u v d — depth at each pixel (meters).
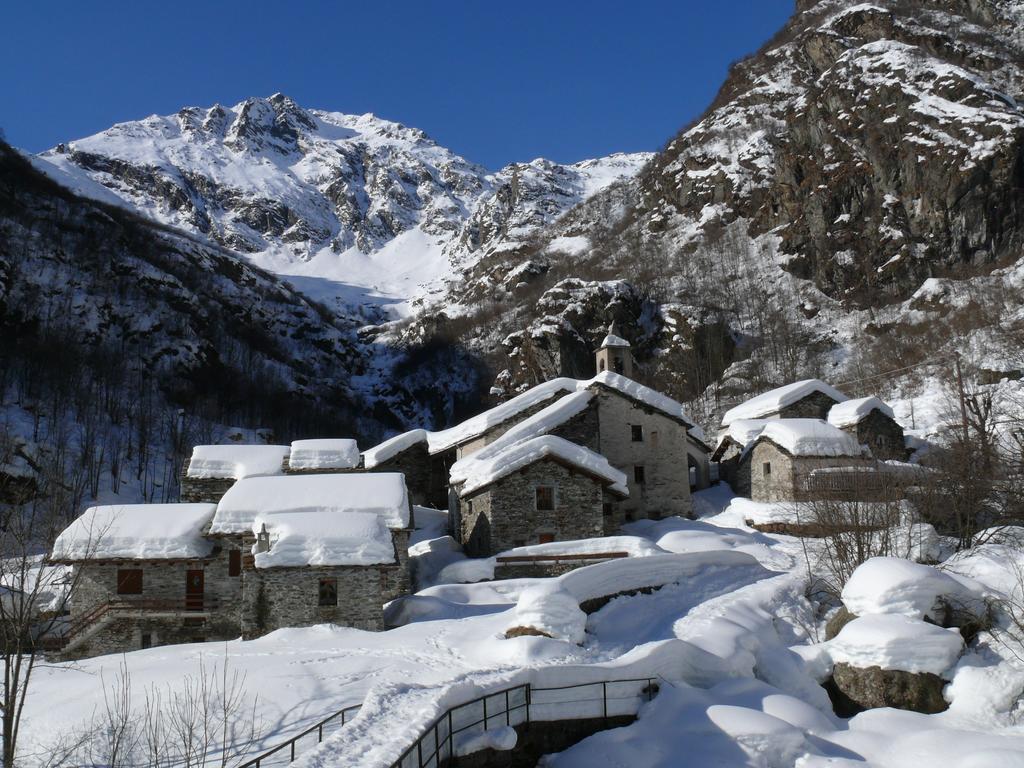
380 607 33.69
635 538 40.62
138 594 37.53
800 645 31.27
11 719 20.33
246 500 39.12
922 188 115.12
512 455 43.47
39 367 94.94
